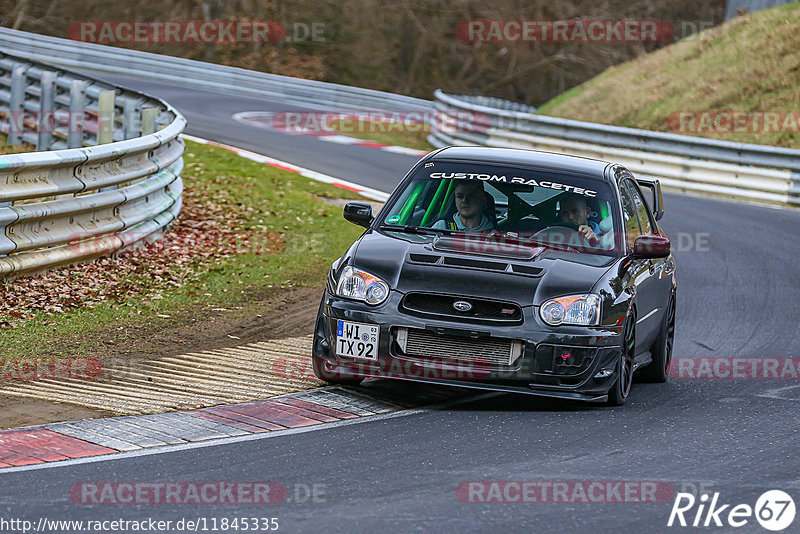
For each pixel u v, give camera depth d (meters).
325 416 23.80
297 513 17.09
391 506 17.61
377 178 70.88
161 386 25.81
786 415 26.12
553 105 132.12
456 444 21.84
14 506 17.02
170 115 54.88
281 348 30.78
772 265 51.25
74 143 61.47
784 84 109.00
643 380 30.58
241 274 40.59
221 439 21.59
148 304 34.75
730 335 36.97
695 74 119.06
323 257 45.34
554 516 17.52
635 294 26.38
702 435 23.66
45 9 199.62
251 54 199.62
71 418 22.70
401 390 26.64
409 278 24.75
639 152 82.19
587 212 27.55
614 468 20.58
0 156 32.84
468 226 27.38
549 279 24.84
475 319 24.22
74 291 34.72
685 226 61.31
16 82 65.69
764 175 75.50
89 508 17.06
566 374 24.31
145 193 41.44
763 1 133.38
